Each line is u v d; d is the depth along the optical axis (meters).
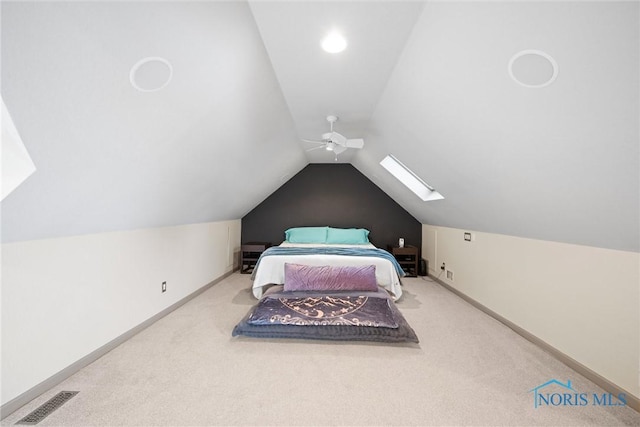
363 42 1.67
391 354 2.08
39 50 0.95
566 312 2.03
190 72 1.50
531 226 2.27
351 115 2.88
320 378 1.77
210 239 4.02
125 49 1.16
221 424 1.38
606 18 0.88
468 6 1.18
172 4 1.13
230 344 2.22
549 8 0.97
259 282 3.34
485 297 3.09
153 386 1.67
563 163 1.48
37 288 1.60
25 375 1.52
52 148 1.26
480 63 1.37
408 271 4.96
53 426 1.35
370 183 5.41
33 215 1.45
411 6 1.36
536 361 2.03
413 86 1.96
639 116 1.03
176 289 3.11
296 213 5.44
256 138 2.85
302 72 2.04
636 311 1.58
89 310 1.95
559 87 1.17
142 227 2.52
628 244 1.58
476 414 1.47
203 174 2.65
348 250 3.72
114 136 1.47
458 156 2.27
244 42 1.59
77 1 0.92
